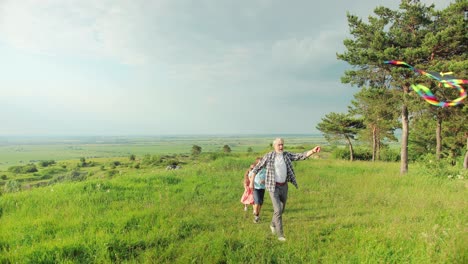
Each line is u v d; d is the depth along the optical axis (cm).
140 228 650
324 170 1808
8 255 508
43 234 623
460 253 470
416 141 3591
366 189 1158
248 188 825
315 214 805
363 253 499
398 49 1675
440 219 702
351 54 1872
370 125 3541
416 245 525
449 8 1656
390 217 751
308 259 505
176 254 526
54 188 1095
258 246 545
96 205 869
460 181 1338
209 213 810
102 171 7462
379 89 1853
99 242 546
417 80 1634
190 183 1252
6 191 1248
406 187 1205
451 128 2483
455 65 1440
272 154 636
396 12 1809
